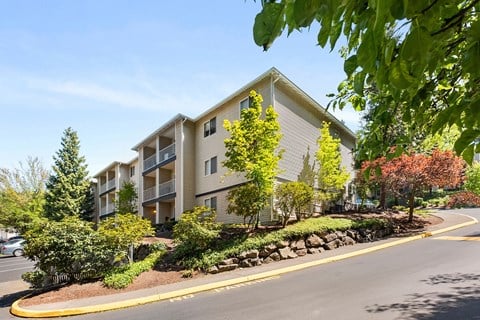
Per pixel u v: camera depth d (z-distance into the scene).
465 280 7.48
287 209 13.66
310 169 18.83
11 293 12.27
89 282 10.72
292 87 17.27
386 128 2.25
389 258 10.48
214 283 9.45
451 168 14.28
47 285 11.55
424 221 17.11
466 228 15.38
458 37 1.27
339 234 13.26
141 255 13.96
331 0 0.90
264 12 1.04
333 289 7.75
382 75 1.11
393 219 16.52
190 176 20.58
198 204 20.09
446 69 1.77
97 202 39.03
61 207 31.20
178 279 10.38
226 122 13.65
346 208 21.06
